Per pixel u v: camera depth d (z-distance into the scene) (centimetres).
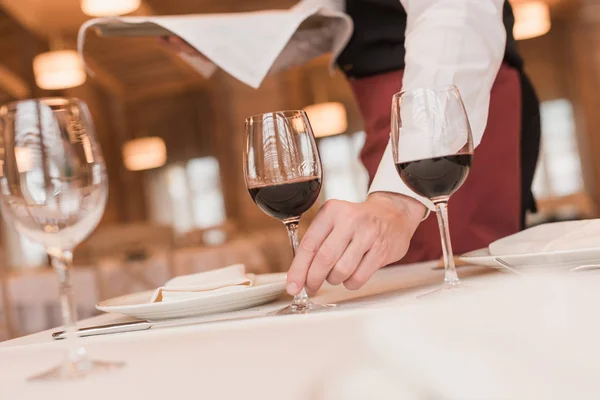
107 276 326
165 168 1153
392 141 78
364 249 76
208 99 1124
